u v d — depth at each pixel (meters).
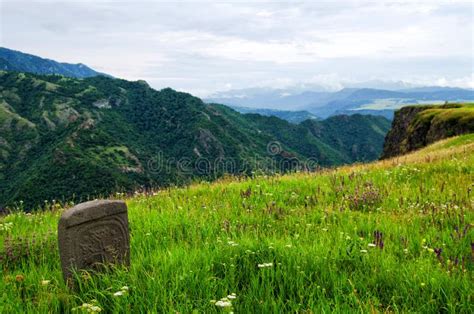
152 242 6.84
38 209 10.77
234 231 7.16
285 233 6.84
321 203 9.58
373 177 12.59
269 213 8.56
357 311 3.97
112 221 5.19
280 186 11.88
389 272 4.88
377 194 9.70
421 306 4.10
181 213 8.59
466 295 4.23
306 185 11.86
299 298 4.45
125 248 5.37
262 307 4.18
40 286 4.85
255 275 4.96
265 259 5.35
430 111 78.50
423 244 6.07
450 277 4.59
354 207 9.12
